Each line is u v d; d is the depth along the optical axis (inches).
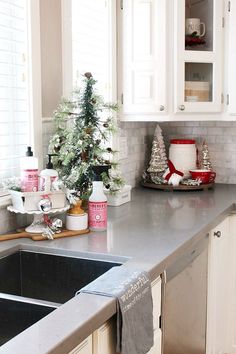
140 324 54.8
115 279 54.5
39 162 82.0
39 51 81.0
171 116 110.0
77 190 80.8
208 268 91.9
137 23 107.6
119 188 89.8
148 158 131.0
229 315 107.3
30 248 69.1
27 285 69.7
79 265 66.4
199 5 112.3
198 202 103.7
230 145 127.3
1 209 73.3
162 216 89.7
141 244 69.9
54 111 84.9
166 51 107.4
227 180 128.7
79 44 97.0
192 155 123.3
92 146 80.8
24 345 39.4
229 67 112.3
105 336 50.7
